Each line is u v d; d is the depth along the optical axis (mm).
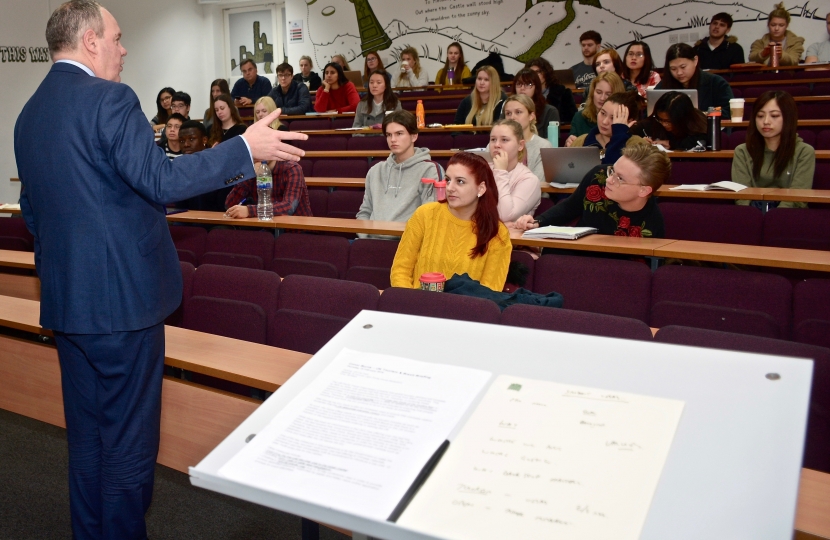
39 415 2373
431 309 2049
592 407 920
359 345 1146
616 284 2648
